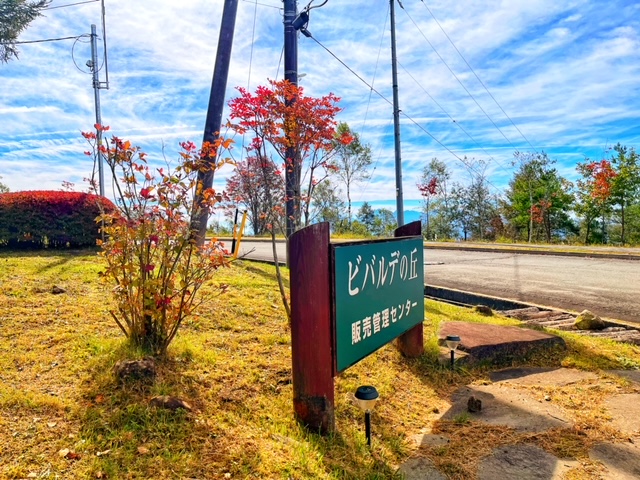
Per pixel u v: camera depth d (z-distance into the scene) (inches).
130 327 115.4
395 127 504.7
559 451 95.4
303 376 95.6
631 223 1112.8
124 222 108.0
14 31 572.1
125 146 107.7
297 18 226.2
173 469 72.6
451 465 89.1
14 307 140.4
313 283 94.4
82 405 87.9
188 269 117.5
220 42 257.3
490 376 145.9
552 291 292.2
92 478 68.3
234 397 102.8
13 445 73.9
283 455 82.0
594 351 166.9
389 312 126.7
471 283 326.3
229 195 234.1
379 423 106.1
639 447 97.6
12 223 265.1
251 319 161.2
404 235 155.6
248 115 169.8
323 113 174.2
